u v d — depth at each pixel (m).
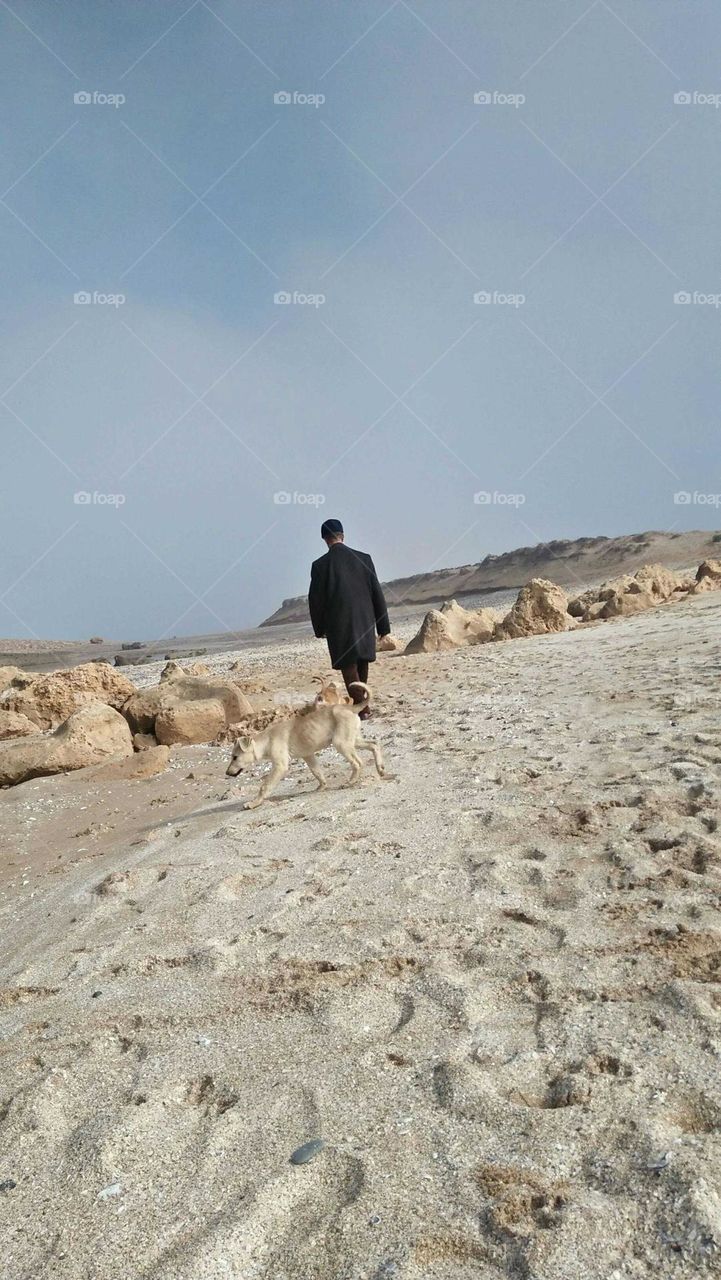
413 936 4.91
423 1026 3.99
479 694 13.04
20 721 14.92
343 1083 3.66
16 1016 4.86
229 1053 4.05
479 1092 3.40
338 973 4.62
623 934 4.55
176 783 10.56
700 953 4.23
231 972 4.85
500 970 4.38
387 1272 2.63
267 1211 2.98
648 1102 3.21
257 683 17.14
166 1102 3.75
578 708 10.57
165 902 6.07
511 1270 2.58
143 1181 3.28
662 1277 2.48
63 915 6.36
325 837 6.79
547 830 6.23
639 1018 3.76
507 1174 2.95
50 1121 3.77
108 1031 4.43
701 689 10.53
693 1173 2.78
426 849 6.24
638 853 5.57
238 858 6.73
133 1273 2.83
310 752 8.48
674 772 7.13
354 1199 2.97
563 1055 3.59
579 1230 2.66
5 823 9.84
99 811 9.83
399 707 12.90
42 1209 3.23
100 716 12.59
